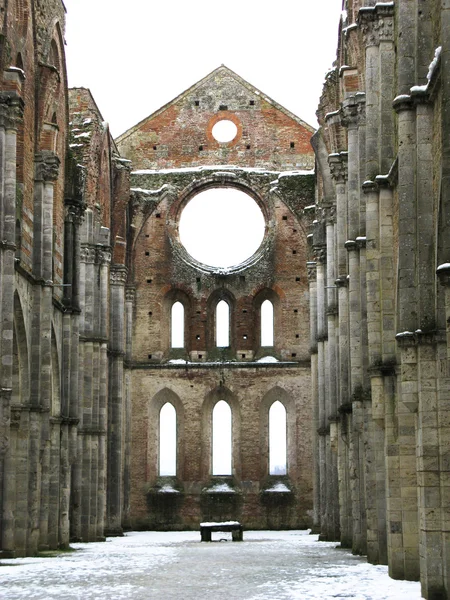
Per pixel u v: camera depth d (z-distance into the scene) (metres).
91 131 51.69
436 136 22.95
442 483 22.47
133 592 24.70
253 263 64.69
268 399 63.59
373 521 32.81
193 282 64.62
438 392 22.89
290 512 62.09
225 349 64.44
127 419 62.53
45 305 40.78
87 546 45.69
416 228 24.30
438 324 23.14
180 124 66.56
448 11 19.77
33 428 39.47
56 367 45.09
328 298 47.69
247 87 66.75
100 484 51.38
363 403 33.72
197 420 63.16
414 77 24.61
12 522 37.25
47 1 43.38
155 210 65.38
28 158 40.66
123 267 59.09
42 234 41.16
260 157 66.06
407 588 24.45
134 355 64.06
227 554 38.69
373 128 29.98
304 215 64.19
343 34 38.16
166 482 62.94
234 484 62.78
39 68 42.16
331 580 26.86
